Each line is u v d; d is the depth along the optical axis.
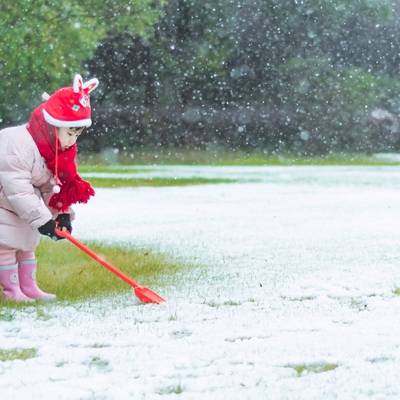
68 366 10.52
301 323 13.04
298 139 95.38
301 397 9.09
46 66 70.94
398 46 106.56
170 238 25.22
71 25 70.00
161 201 39.16
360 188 47.47
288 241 24.53
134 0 79.31
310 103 99.75
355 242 24.25
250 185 50.19
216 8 98.19
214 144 92.75
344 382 9.70
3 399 9.09
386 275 18.12
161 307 14.47
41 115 14.92
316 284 16.88
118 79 96.50
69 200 15.09
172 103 97.94
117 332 12.48
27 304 14.85
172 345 11.59
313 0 101.75
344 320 13.37
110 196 42.12
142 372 10.21
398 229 27.58
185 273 18.41
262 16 101.00
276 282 17.20
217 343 11.68
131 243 23.83
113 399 9.07
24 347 11.65
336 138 97.38
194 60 98.50
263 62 101.19
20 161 14.75
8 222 15.09
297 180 55.12
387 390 9.37
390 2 105.88
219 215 32.47
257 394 9.20
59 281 17.03
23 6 68.25
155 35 96.69
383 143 99.25
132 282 15.05
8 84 76.88
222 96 100.69
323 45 103.94
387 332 12.38
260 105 100.62
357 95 100.31
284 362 10.65
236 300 15.20
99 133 89.50
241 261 20.44
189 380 9.80
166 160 86.19
